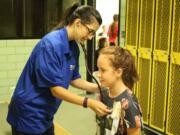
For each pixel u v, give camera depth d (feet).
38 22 15.58
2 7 14.85
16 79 15.43
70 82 6.55
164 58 9.91
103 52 4.99
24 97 5.89
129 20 11.26
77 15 5.71
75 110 14.12
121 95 4.87
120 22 12.92
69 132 11.56
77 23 5.73
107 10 25.41
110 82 4.91
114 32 21.22
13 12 15.08
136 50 10.96
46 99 5.96
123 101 4.80
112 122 4.93
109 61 4.84
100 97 5.28
